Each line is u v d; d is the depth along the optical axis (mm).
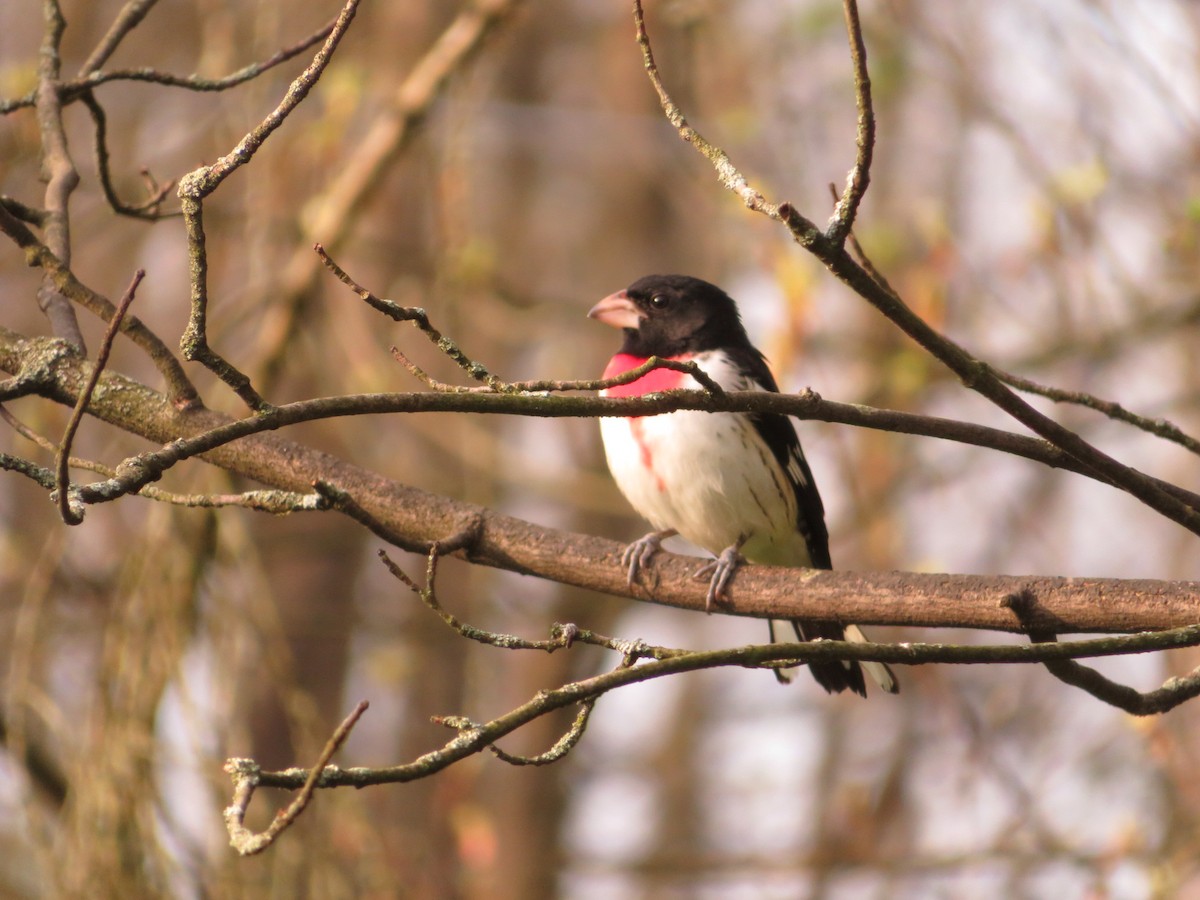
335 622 14664
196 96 15289
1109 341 12594
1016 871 12703
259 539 15133
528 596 15461
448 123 13219
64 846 8789
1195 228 11391
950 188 14492
